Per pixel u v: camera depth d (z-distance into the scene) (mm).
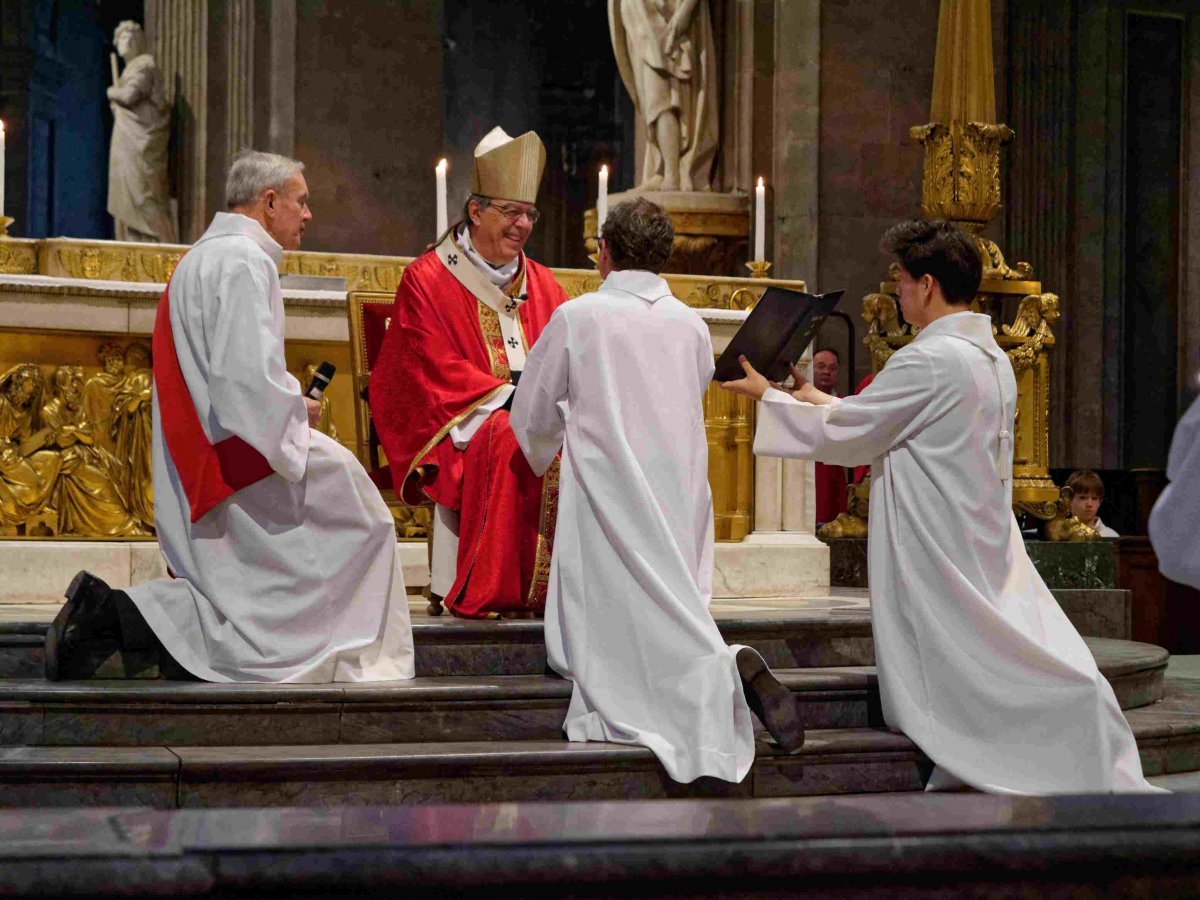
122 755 4090
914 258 4703
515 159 5348
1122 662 5352
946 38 7820
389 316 5742
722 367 4688
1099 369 14227
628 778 4234
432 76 13680
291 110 13234
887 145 11898
